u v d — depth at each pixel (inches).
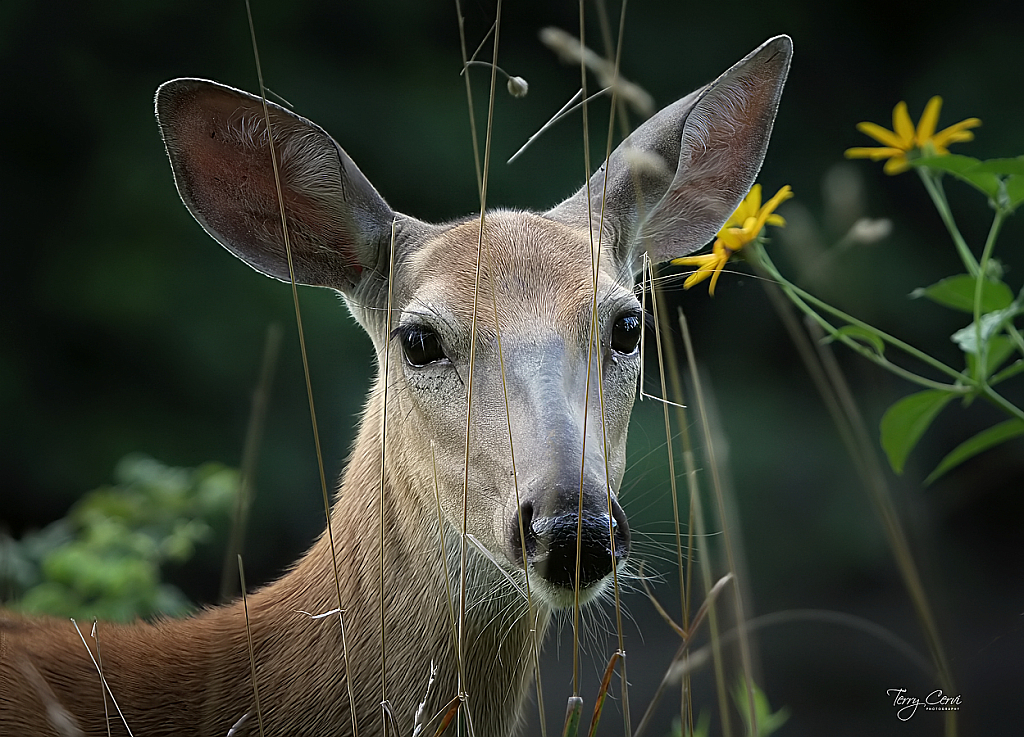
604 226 247.1
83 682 221.5
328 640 224.1
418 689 222.4
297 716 222.8
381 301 248.5
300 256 253.9
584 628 228.8
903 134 264.1
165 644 229.6
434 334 221.1
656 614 703.7
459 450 216.8
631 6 884.0
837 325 505.7
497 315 217.0
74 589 328.8
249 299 766.5
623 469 226.2
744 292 856.3
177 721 222.4
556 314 216.7
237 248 251.1
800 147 933.8
